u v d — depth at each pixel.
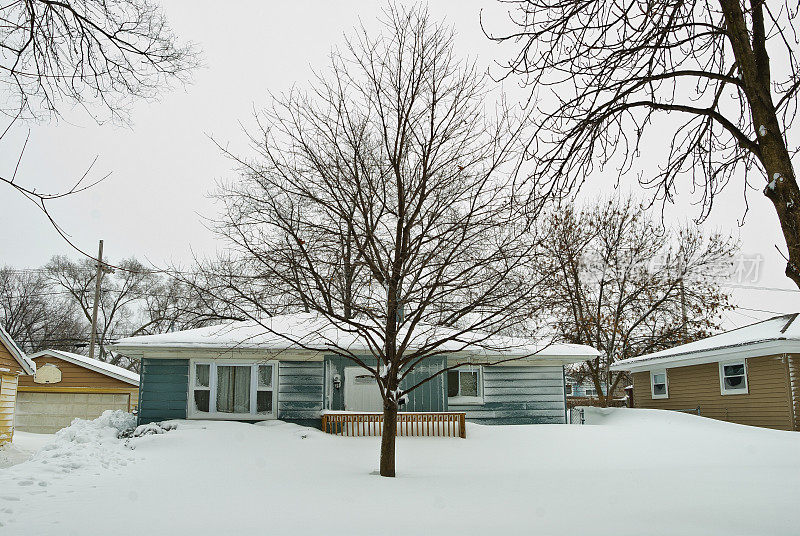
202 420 17.09
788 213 5.22
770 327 21.69
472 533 6.00
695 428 18.34
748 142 5.86
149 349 17.27
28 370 19.98
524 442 16.08
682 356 23.48
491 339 16.23
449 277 11.99
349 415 16.98
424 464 13.45
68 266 46.62
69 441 15.71
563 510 7.40
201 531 6.14
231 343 17.23
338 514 7.23
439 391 18.58
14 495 8.21
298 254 11.29
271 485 9.77
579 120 6.95
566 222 24.28
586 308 27.58
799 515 6.75
